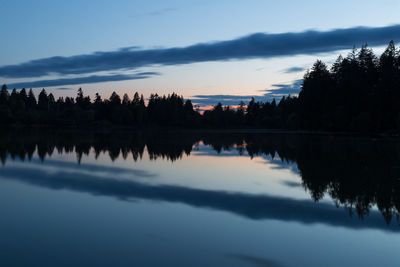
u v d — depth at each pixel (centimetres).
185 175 2233
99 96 17062
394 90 6756
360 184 1902
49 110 16462
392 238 1077
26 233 1080
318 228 1166
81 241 1016
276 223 1216
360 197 1608
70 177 2109
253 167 2594
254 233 1109
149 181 2005
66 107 16188
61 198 1551
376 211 1375
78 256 908
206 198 1577
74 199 1533
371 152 3444
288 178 2109
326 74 9194
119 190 1736
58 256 906
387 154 3269
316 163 2759
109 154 3494
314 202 1516
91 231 1105
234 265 873
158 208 1392
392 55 7481
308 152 3584
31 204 1438
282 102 17138
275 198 1590
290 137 6556
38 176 2130
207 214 1313
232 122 17050
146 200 1527
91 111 14375
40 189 1742
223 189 1786
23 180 1991
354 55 8550
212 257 918
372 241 1053
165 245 996
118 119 14838
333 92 8319
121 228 1138
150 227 1152
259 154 3531
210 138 6862
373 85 7694
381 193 1681
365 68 8238
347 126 7575
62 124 13950
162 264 868
